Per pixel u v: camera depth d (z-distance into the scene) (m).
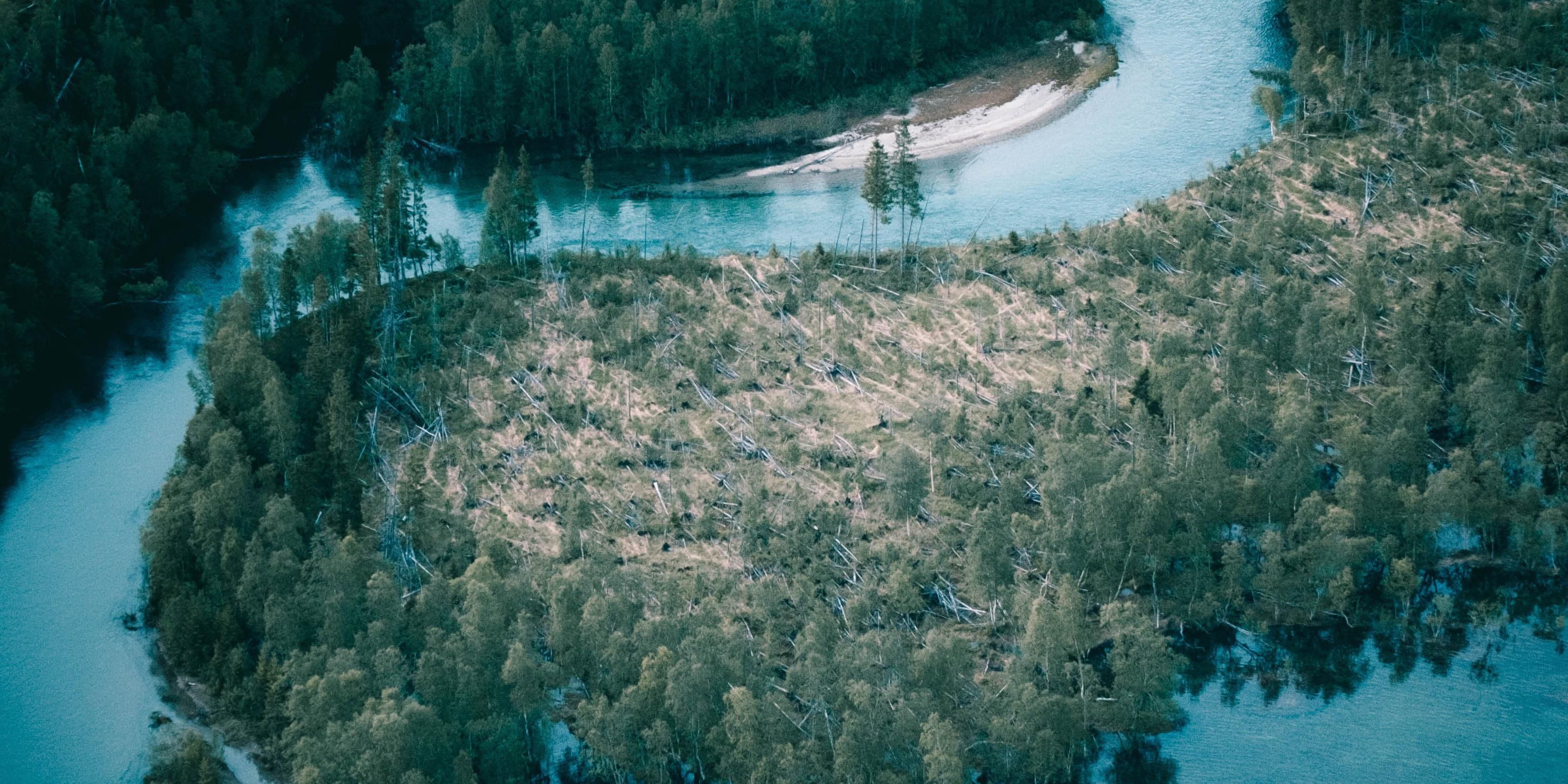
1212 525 165.88
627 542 168.00
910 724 137.38
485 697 142.00
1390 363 189.62
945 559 164.88
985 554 157.00
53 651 162.88
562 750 149.50
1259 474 168.12
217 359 184.12
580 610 149.38
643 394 190.75
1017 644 152.75
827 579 160.12
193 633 157.00
